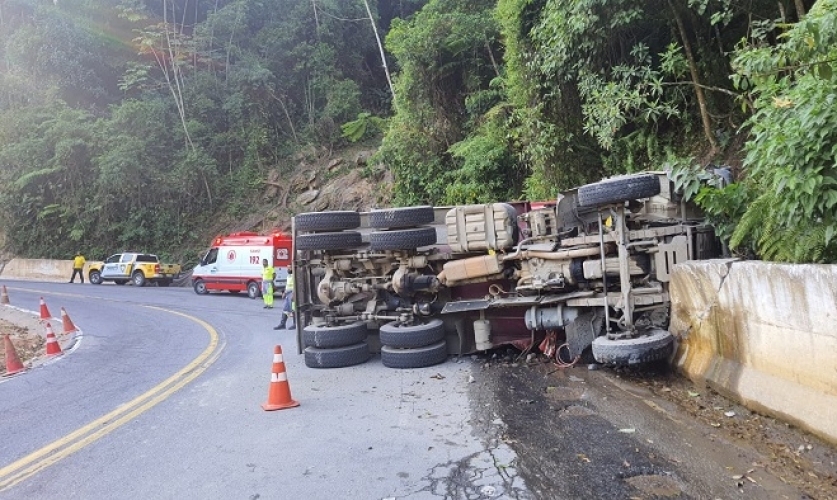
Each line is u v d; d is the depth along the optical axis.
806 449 4.07
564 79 12.19
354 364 8.34
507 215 7.62
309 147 38.75
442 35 20.30
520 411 5.59
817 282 4.11
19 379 9.45
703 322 5.72
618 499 3.63
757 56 5.57
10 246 41.91
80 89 42.56
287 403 6.36
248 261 23.80
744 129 9.50
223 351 10.67
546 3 12.64
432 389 6.69
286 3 44.38
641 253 6.63
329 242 8.58
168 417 6.31
